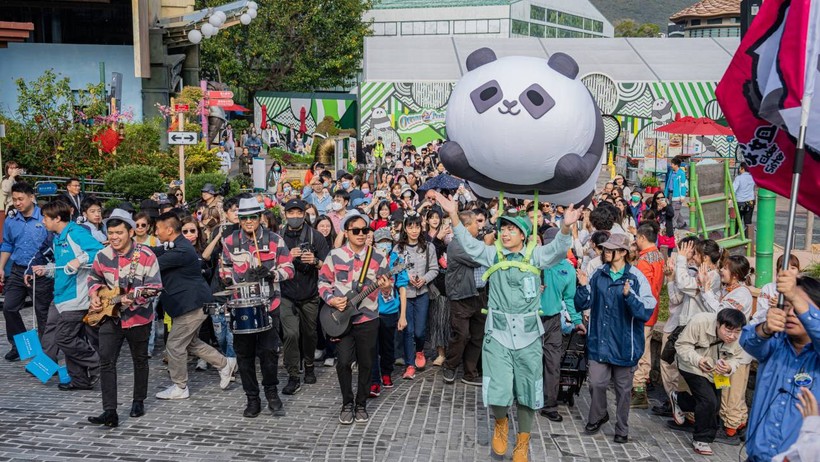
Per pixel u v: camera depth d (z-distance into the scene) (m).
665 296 11.61
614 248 7.29
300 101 42.69
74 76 25.92
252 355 8.00
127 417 7.95
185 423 7.83
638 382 8.63
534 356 6.73
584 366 8.39
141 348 7.88
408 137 35.00
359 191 14.99
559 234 6.61
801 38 5.33
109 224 7.57
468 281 8.84
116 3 25.75
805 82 5.07
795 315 4.79
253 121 48.84
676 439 7.71
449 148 6.39
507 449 7.23
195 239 9.83
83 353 8.70
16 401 8.34
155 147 20.92
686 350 7.31
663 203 15.46
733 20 65.31
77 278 8.55
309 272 8.90
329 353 9.95
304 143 42.62
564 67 6.39
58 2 25.14
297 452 7.16
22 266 9.78
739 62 5.98
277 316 8.15
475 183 6.77
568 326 8.63
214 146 26.16
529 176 6.28
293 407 8.38
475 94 6.21
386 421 7.95
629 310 7.32
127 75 26.09
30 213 9.86
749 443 5.07
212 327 10.09
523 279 6.71
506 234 6.73
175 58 26.91
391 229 10.50
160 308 10.77
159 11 26.86
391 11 64.81
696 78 34.09
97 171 18.56
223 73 47.72
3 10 25.39
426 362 10.24
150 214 9.73
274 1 47.50
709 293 7.80
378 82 34.78
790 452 4.22
